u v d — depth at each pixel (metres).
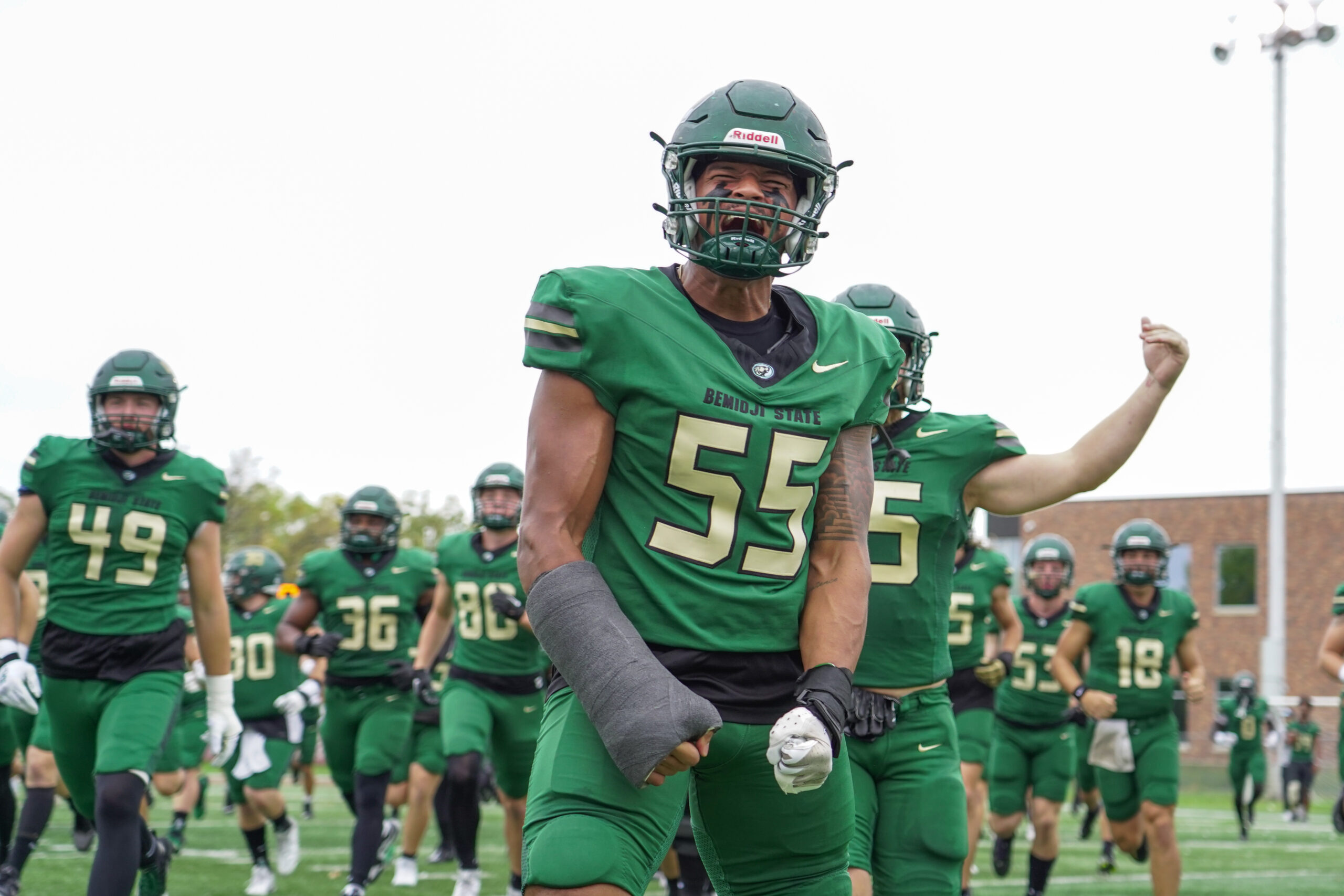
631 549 5.28
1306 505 66.06
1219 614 67.62
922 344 8.69
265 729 18.16
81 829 18.97
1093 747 16.12
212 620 10.82
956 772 8.50
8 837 15.91
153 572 10.38
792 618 5.42
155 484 10.43
